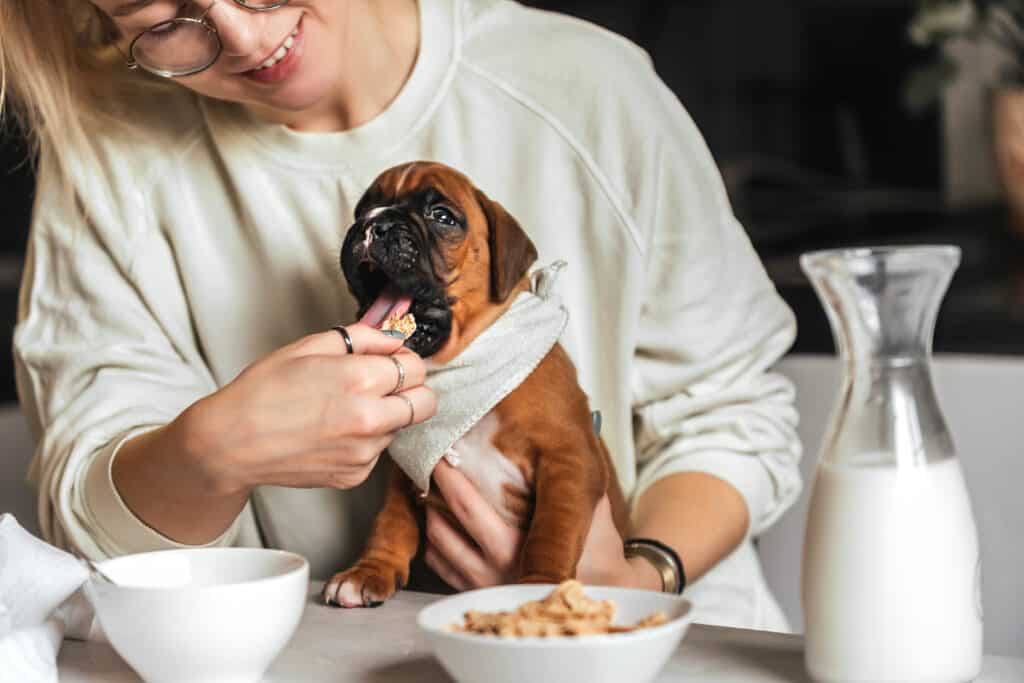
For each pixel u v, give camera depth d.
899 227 3.79
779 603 1.85
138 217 1.63
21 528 1.10
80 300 1.63
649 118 1.58
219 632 0.95
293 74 1.41
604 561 1.33
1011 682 0.95
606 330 1.58
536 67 1.59
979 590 0.94
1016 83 3.38
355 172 1.56
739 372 1.60
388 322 1.28
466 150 1.57
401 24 1.57
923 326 0.92
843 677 0.92
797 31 4.41
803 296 2.91
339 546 1.63
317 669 1.05
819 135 4.45
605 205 1.56
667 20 4.34
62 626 1.10
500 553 1.32
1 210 3.82
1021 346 2.80
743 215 4.05
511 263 1.32
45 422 1.60
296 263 1.58
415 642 1.12
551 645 0.87
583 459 1.30
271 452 1.20
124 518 1.37
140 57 1.39
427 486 1.33
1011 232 3.46
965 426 1.73
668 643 0.91
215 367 1.64
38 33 1.59
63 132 1.62
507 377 1.29
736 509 1.53
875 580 0.90
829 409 1.82
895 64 4.34
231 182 1.60
